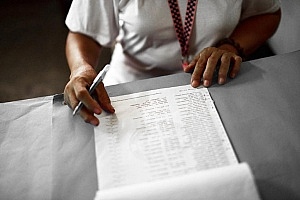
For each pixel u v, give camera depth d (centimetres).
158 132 63
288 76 72
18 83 172
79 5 92
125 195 50
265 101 67
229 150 59
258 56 119
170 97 69
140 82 74
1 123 69
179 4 87
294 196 53
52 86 170
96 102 68
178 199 49
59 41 190
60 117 68
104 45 100
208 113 66
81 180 58
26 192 58
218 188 49
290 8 117
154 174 56
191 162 58
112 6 92
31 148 64
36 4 212
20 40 193
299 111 65
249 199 49
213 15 88
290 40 115
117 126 65
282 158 57
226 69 73
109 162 59
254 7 99
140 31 92
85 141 63
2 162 62
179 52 95
